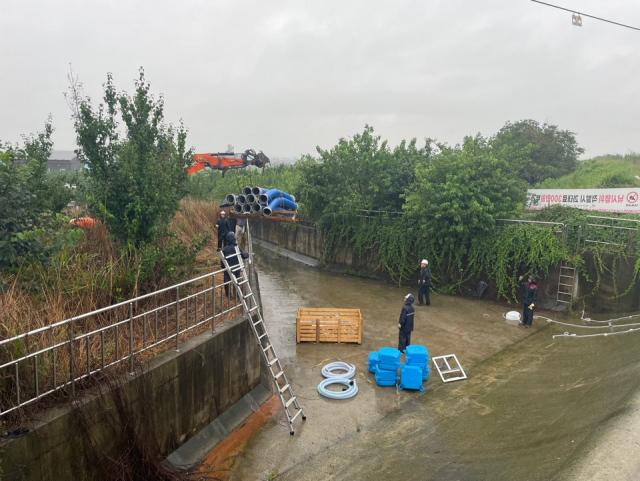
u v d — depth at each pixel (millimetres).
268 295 17000
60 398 5020
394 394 8844
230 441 7184
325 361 10516
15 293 6098
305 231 24906
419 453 6707
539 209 16719
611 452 5098
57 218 8383
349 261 21453
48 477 4609
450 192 15523
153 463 5750
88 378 5383
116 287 7496
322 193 21891
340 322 11586
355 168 20859
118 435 5406
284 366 10219
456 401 8422
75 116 9055
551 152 28016
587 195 15125
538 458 5754
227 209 17328
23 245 6812
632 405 6113
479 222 15688
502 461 6074
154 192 9023
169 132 10789
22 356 4844
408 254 18250
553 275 14133
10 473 4242
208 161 20656
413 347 9422
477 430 7254
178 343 6703
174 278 8672
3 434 4324
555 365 9734
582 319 13039
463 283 16484
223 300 9148
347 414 8055
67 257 7668
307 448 6996
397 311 14617
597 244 13375
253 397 8422
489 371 9727
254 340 8531
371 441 7164
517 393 8516
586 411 6777
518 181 16578
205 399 7066
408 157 20344
